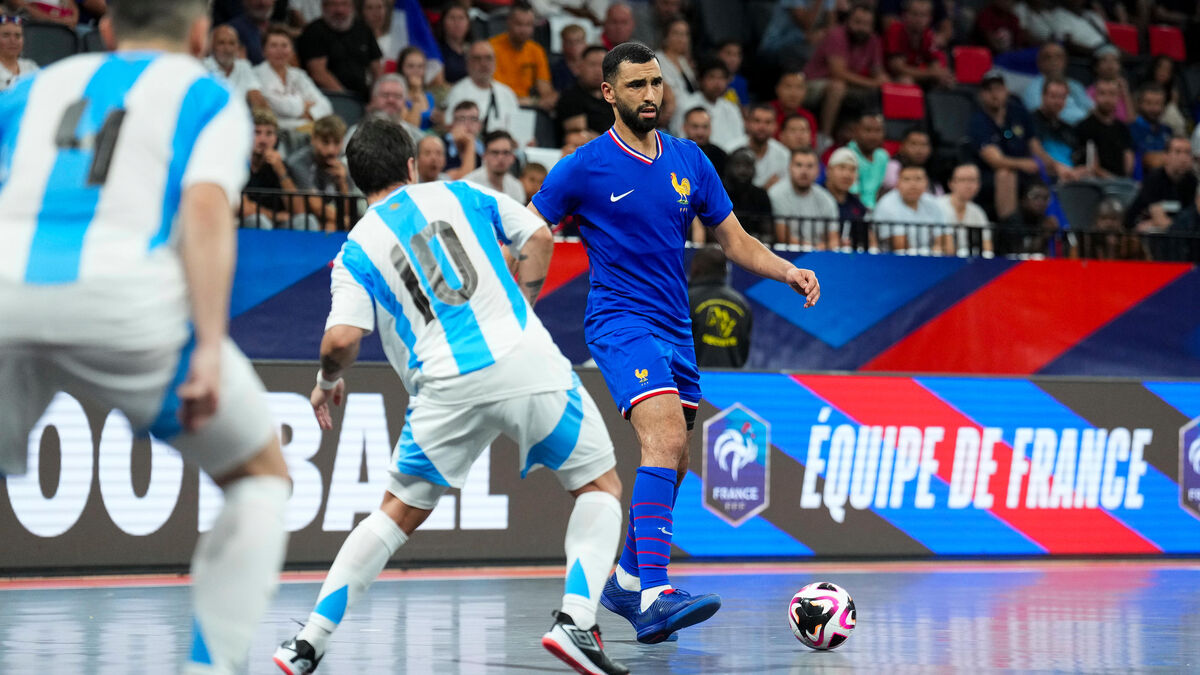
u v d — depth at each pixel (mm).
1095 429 27891
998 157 39250
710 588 21453
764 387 26000
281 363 23484
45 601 19188
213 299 7816
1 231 7973
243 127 8383
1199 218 35969
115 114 8180
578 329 27875
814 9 44812
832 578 23234
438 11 41344
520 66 38719
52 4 34000
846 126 39594
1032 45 49281
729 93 40500
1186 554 28250
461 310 12641
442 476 12789
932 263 30000
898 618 17656
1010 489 27328
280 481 8969
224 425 8453
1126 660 13930
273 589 8898
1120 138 43125
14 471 8734
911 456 26828
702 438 25422
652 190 15562
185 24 8852
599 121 36344
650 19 41625
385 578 22719
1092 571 25094
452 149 33281
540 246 13383
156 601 19203
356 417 23938
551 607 18609
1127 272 30844
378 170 13250
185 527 23000
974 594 20719
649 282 15664
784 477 26000
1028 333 30406
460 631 16094
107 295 7797
